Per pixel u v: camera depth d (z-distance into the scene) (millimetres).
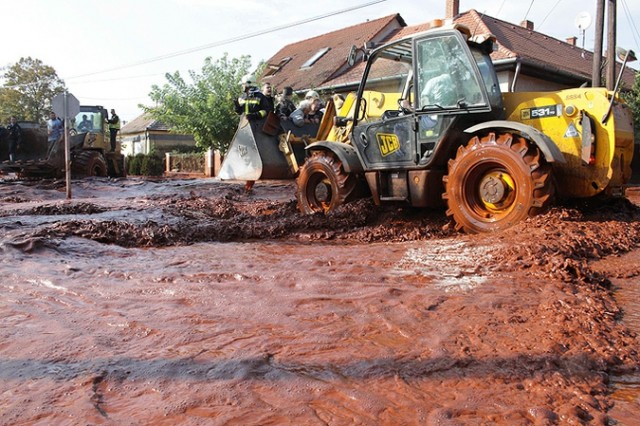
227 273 4160
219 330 2859
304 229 6621
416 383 2221
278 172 10109
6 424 1909
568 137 5891
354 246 5559
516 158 5504
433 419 1932
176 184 16312
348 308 3213
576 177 5891
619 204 6660
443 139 6188
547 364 2367
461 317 3000
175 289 3717
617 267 4250
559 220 5258
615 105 5930
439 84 6297
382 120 6816
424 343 2629
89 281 3947
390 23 26125
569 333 2719
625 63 5789
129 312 3189
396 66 7164
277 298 3453
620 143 5938
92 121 19203
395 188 6785
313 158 7711
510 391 2148
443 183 6367
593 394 2137
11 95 53625
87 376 2271
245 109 10039
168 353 2535
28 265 4383
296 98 21422
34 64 55719
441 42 6246
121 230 5922
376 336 2744
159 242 5832
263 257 4891
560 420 1927
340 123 7449
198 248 5512
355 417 1958
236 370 2330
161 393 2137
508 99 6387
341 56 24812
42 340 2717
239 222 7137
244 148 10109
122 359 2465
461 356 2463
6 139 17609
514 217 5543
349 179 7297
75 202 9539
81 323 2990
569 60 21719
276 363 2424
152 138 45344
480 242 4980
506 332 2752
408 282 3805
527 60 17219
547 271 3891
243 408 2018
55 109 11234
